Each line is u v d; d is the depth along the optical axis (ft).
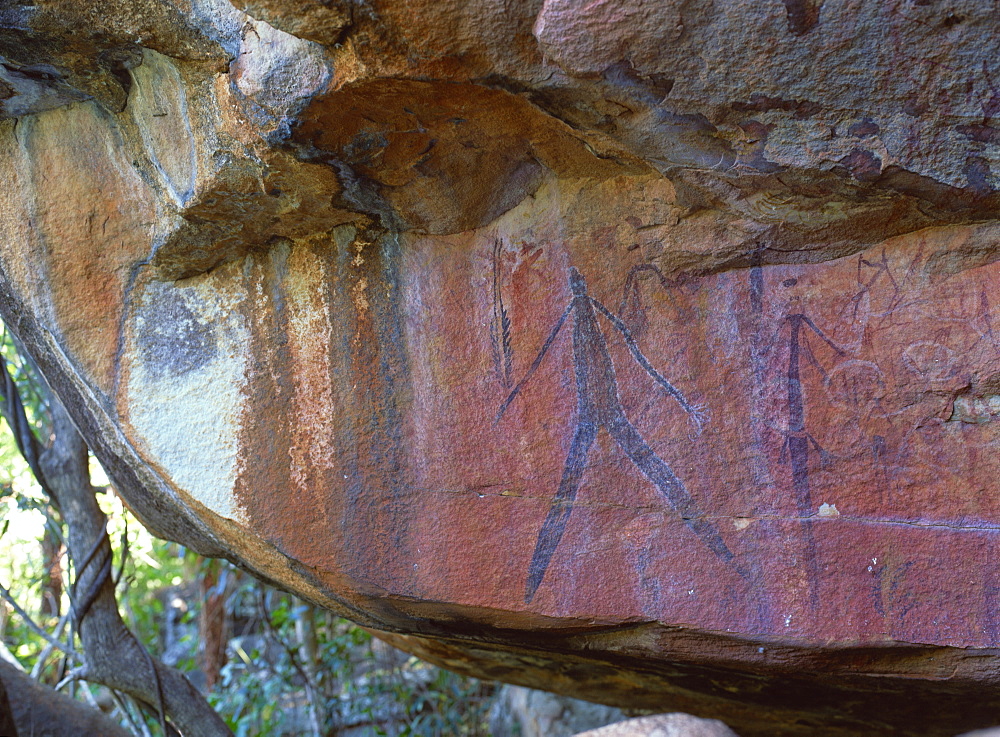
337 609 8.06
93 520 10.46
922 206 6.13
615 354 6.88
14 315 7.66
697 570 6.70
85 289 7.41
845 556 6.51
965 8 4.94
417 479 7.07
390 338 7.14
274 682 15.48
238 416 7.34
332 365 7.23
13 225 7.43
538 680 10.52
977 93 5.28
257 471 7.29
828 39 5.11
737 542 6.66
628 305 6.87
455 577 6.96
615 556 6.81
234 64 5.81
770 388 6.72
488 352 7.02
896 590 6.42
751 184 6.10
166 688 10.37
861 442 6.58
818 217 6.32
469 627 7.47
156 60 6.20
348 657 16.25
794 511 6.63
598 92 5.48
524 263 6.97
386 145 6.15
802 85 5.32
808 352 6.68
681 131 5.75
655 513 6.81
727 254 6.68
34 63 6.33
